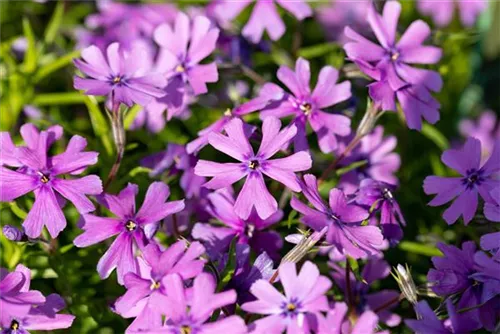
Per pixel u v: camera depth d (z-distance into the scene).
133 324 0.22
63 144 0.29
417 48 0.25
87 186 0.23
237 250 0.23
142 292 0.22
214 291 0.22
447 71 0.31
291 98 0.25
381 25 0.25
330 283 0.22
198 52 0.26
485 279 0.23
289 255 0.23
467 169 0.24
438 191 0.24
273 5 0.28
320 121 0.25
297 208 0.22
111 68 0.25
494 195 0.23
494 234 0.23
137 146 0.28
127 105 0.24
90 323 0.26
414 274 0.26
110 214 0.26
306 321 0.22
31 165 0.23
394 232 0.24
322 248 0.25
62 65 0.29
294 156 0.23
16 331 0.22
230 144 0.23
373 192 0.24
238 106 0.25
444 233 0.28
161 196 0.23
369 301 0.25
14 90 0.29
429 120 0.25
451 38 0.30
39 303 0.22
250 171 0.23
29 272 0.22
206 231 0.24
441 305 0.23
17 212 0.25
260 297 0.22
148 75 0.25
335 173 0.26
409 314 0.25
